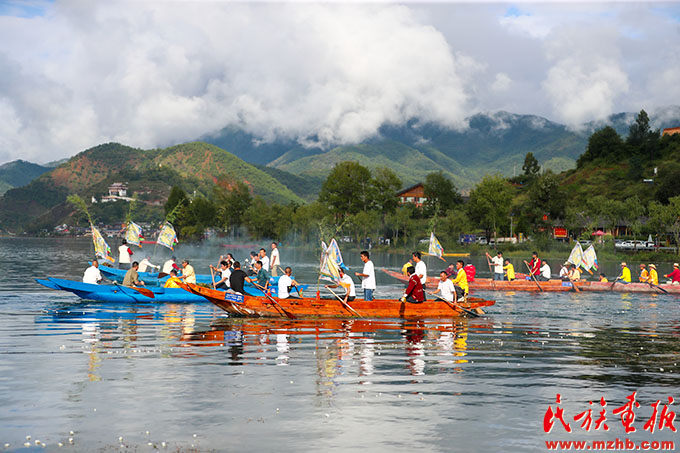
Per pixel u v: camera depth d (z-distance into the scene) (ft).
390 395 33.86
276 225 455.63
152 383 35.81
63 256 236.22
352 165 440.04
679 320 68.49
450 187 502.79
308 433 27.48
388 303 67.36
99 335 52.95
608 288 107.45
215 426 28.30
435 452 25.49
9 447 25.59
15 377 36.99
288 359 43.37
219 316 67.10
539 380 37.93
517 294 100.63
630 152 562.25
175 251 321.32
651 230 331.77
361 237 389.39
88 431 27.50
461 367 41.45
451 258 274.36
